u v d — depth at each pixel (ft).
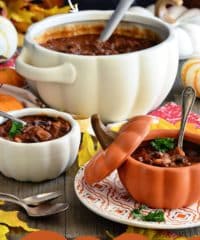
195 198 3.59
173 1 6.05
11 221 3.59
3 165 4.01
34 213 3.65
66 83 4.51
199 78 4.98
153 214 3.50
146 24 5.06
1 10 6.14
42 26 4.98
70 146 4.01
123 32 5.15
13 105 4.60
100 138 3.70
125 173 3.60
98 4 7.08
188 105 3.72
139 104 4.66
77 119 4.61
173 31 4.87
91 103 4.58
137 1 7.20
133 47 4.93
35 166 3.95
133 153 3.67
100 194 3.68
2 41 5.54
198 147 3.69
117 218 3.49
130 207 3.60
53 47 4.91
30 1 6.26
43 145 3.91
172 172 3.50
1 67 5.41
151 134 3.72
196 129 4.54
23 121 4.09
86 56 4.45
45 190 3.95
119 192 3.71
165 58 4.61
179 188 3.52
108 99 4.55
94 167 3.57
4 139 3.96
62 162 4.00
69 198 3.84
